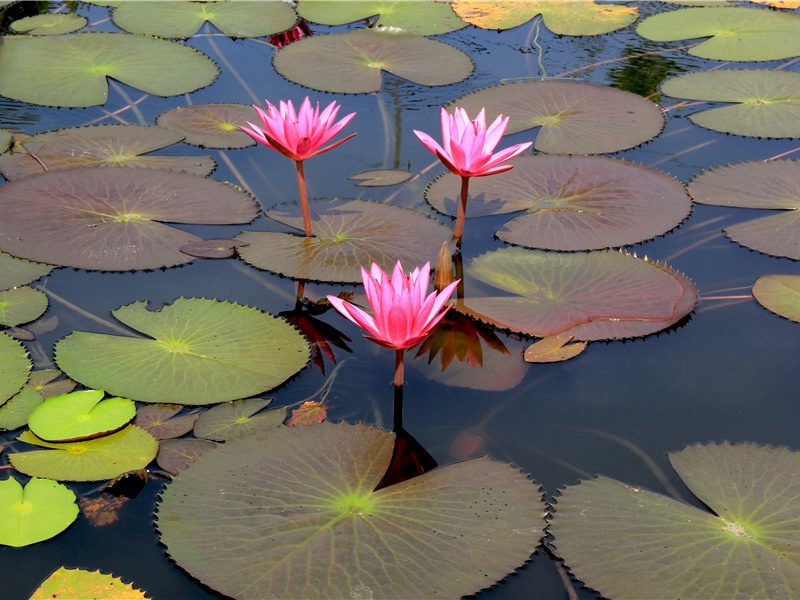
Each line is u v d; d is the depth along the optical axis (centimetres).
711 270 295
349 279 280
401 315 205
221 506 187
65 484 196
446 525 184
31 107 409
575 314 264
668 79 450
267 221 318
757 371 246
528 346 253
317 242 302
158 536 181
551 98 418
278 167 365
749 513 189
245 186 347
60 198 315
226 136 380
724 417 228
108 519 188
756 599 164
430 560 174
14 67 435
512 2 549
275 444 208
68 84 425
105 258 285
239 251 293
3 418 214
